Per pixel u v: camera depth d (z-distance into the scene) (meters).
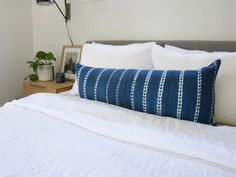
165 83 1.12
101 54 1.58
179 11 1.63
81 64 1.58
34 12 2.63
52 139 0.90
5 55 2.47
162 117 1.11
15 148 0.83
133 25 1.88
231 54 1.17
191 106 1.07
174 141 0.86
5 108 1.26
